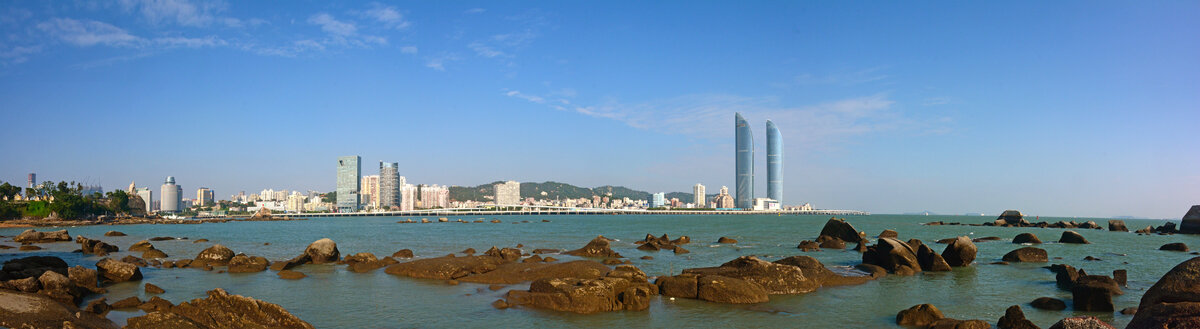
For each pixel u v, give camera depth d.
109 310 24.69
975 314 25.94
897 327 23.44
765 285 30.88
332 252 45.12
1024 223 156.25
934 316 23.25
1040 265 45.50
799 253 57.19
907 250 42.44
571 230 127.44
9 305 20.52
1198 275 17.23
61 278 26.95
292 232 121.62
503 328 22.91
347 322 23.84
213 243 77.00
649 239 69.50
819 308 27.08
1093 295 26.17
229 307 22.27
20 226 167.25
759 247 65.69
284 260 49.19
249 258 40.50
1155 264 48.06
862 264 42.16
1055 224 143.50
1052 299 27.05
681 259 50.66
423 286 32.81
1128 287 32.84
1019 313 21.97
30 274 30.97
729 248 64.12
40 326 19.62
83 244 56.56
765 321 24.34
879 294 31.00
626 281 28.28
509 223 196.62
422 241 82.31
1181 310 15.05
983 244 74.88
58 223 182.12
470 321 24.08
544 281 28.20
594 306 25.94
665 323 23.88
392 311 25.98
